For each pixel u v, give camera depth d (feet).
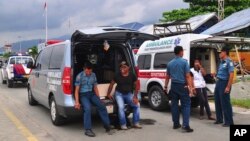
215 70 36.17
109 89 28.22
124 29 27.94
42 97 33.55
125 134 26.55
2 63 76.38
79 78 26.48
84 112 26.55
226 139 24.81
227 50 28.89
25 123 30.68
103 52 30.40
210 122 30.89
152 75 37.04
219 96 29.48
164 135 26.12
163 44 36.27
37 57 37.27
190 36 33.22
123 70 27.91
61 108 27.37
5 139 25.07
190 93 27.14
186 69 27.12
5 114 35.06
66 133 27.02
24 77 64.23
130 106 28.66
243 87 52.19
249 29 80.43
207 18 96.17
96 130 28.04
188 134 26.37
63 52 27.71
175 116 28.07
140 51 39.70
